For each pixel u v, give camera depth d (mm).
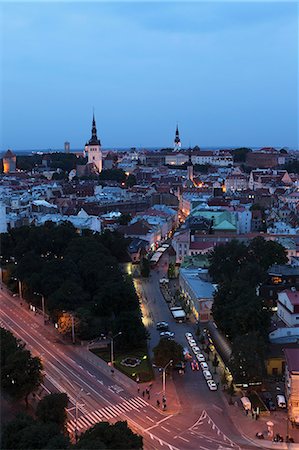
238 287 169625
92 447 94562
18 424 107750
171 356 143875
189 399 136250
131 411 130875
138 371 150750
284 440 117312
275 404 132375
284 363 146875
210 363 156000
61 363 158375
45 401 119125
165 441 117562
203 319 187750
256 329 152250
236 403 133500
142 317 189500
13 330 184875
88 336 173250
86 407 133125
